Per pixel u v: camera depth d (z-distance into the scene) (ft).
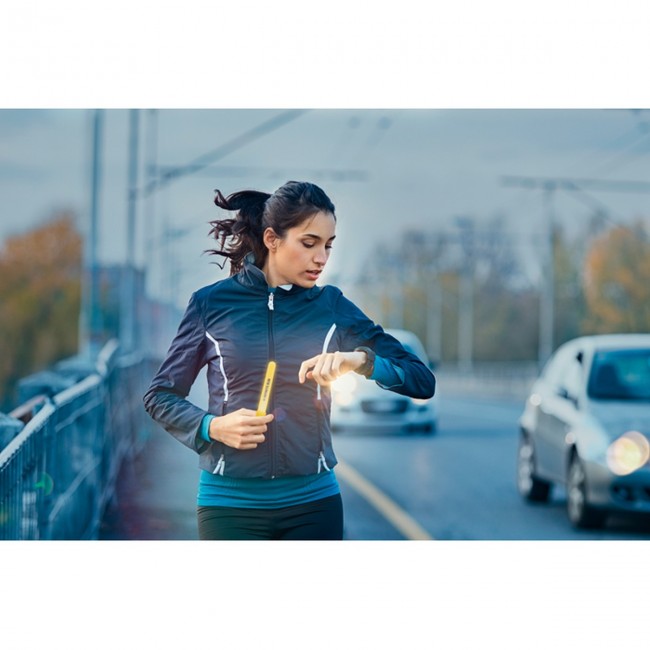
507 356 405.18
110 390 48.19
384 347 16.49
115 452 49.55
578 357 45.68
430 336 426.10
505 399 171.94
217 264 16.99
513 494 49.67
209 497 16.17
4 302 353.72
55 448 26.45
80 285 358.64
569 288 357.20
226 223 16.53
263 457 15.89
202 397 116.16
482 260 403.34
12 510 19.49
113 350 54.08
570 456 41.75
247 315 16.05
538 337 398.62
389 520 40.91
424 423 81.97
